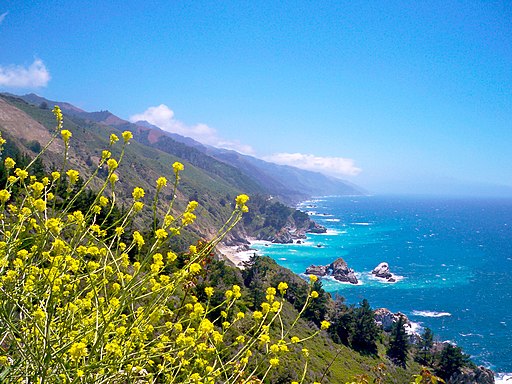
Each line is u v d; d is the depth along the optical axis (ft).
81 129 586.45
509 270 380.58
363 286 316.81
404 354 175.01
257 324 14.38
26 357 10.30
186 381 11.95
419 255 448.65
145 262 10.88
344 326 175.83
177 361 14.25
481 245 531.09
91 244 12.64
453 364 167.73
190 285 16.35
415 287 315.58
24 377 11.00
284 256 434.71
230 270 172.24
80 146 509.76
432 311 258.57
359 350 170.71
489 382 167.94
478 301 281.13
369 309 193.57
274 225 589.73
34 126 502.79
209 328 12.01
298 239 566.77
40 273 11.17
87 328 10.98
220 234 11.93
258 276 183.73
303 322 164.76
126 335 11.51
